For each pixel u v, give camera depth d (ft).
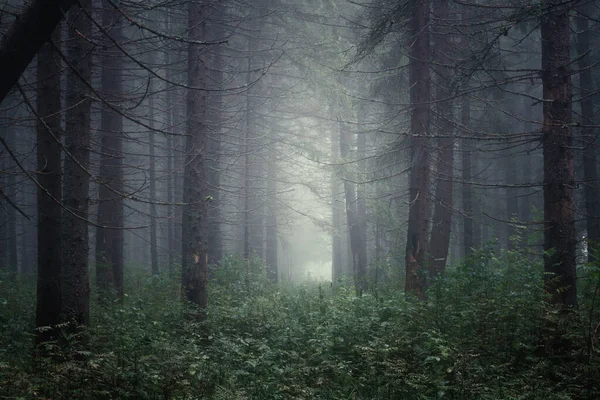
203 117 39.42
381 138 64.85
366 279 68.33
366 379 25.58
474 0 50.16
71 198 30.42
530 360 27.89
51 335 30.04
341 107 61.05
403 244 66.90
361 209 81.82
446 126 51.93
